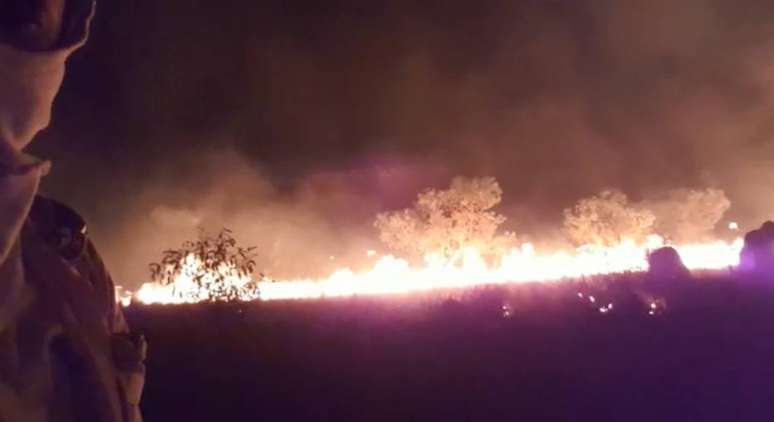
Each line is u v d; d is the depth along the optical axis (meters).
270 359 10.43
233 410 8.66
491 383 8.80
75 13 1.35
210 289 12.96
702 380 8.11
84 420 1.34
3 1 1.29
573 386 8.35
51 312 1.35
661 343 9.55
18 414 1.26
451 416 7.86
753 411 7.32
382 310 13.66
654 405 7.61
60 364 1.34
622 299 11.83
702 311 10.42
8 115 1.29
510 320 11.73
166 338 11.48
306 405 8.62
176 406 8.84
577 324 11.04
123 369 1.49
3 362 1.26
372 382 9.30
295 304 14.86
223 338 11.60
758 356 8.72
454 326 11.79
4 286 1.27
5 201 1.25
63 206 1.61
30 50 1.29
